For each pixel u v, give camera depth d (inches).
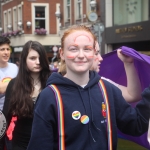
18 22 1120.2
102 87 85.5
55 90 82.8
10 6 1230.9
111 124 83.9
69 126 80.8
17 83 131.9
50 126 82.0
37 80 135.9
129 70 102.7
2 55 181.9
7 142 130.5
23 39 1088.2
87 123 81.2
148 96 87.4
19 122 128.9
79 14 794.8
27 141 128.3
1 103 156.8
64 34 86.5
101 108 83.3
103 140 82.6
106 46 662.5
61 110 81.2
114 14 650.8
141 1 581.0
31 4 1097.4
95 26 486.0
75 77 84.0
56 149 83.0
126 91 107.2
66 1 847.7
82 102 82.4
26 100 128.2
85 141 81.0
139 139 114.8
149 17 561.6
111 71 124.9
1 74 182.7
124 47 99.3
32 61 133.3
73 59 83.0
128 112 86.7
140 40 567.2
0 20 1358.3
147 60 95.7
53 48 886.4
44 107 82.4
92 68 120.8
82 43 83.4
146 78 106.3
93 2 665.6
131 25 587.2
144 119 87.7
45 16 1106.1
